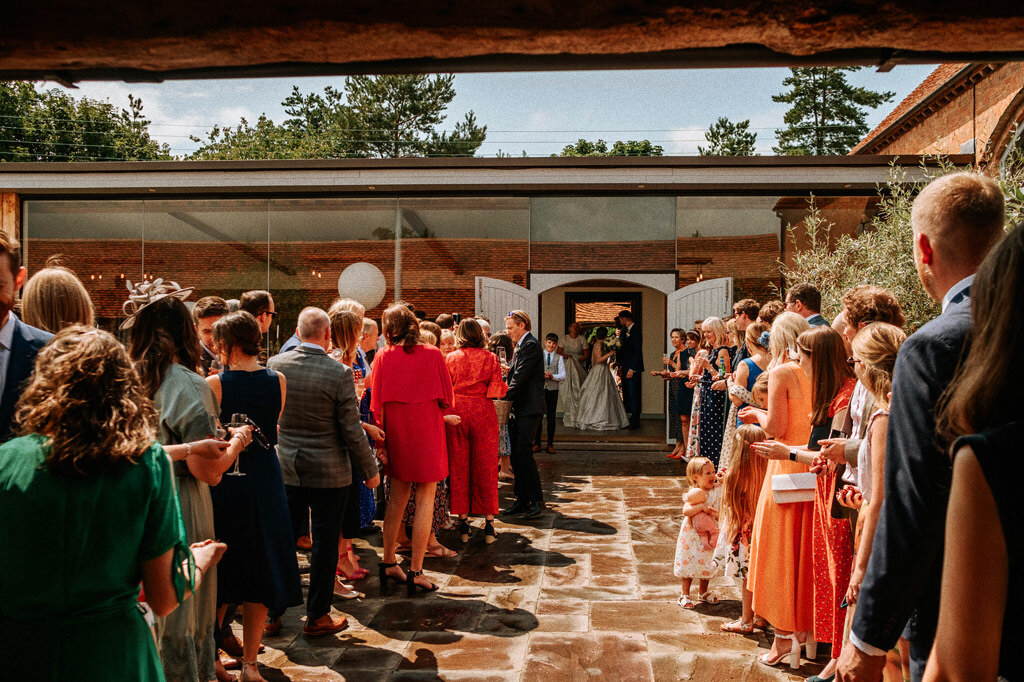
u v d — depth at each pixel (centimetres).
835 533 330
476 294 1137
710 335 766
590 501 755
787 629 354
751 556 373
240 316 341
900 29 133
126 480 177
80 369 175
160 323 296
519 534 627
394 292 1155
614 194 1125
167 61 145
